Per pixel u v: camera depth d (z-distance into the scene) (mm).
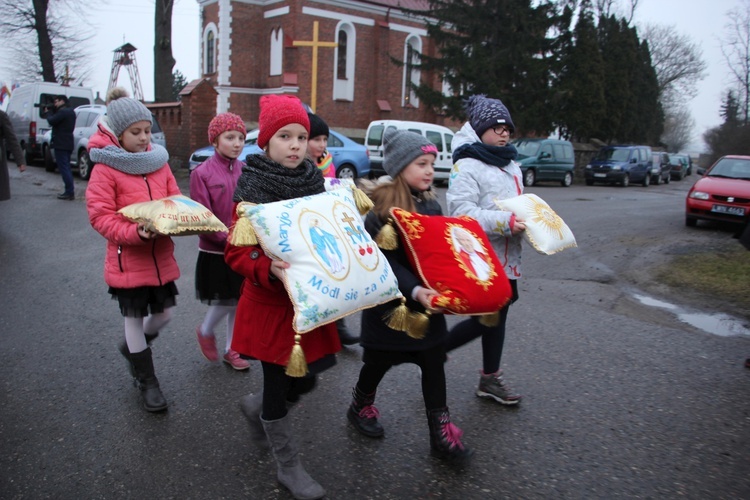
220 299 3834
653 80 44219
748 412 3631
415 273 2795
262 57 27781
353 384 3904
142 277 3305
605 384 3990
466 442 3199
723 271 7547
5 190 8055
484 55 23141
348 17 27812
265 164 2533
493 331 3539
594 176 25984
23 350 4301
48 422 3293
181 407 3514
